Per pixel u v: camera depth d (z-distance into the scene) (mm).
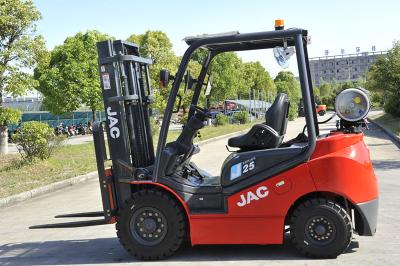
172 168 6219
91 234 7949
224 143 27109
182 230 6086
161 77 6141
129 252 6199
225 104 48781
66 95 35344
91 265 6215
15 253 7105
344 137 5867
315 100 6895
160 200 6074
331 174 5766
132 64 6641
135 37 36344
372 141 22641
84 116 53750
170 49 37031
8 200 11711
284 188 5855
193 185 6215
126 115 6492
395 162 14977
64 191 13320
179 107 6188
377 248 6266
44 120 49250
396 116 36688
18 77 18484
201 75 6730
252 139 6184
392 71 32625
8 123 20188
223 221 5996
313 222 5836
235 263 5895
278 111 6262
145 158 6762
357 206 5770
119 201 6441
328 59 128000
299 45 5918
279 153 5922
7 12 18391
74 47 35312
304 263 5754
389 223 7578
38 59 18953
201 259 6125
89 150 23547
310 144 5840
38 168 16469
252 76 65938
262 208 5906
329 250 5812
